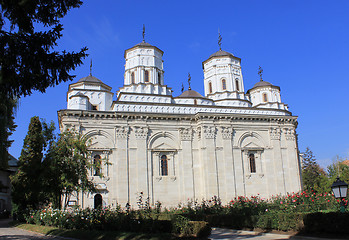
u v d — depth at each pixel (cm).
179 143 3844
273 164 4059
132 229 1898
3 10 1052
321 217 1686
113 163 3550
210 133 3853
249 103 4572
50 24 1168
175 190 3684
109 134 3619
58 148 2648
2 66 1048
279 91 4947
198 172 3809
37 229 2327
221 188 3734
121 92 3884
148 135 3747
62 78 1146
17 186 3559
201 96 4547
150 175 3634
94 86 4175
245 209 2539
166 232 1809
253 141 4078
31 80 1113
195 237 1669
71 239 1841
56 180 2584
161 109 3909
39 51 1080
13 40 1032
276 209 2453
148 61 4253
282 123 4228
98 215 2141
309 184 6119
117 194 3469
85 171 2722
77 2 1170
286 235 1833
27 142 3694
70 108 3719
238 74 4722
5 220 4138
